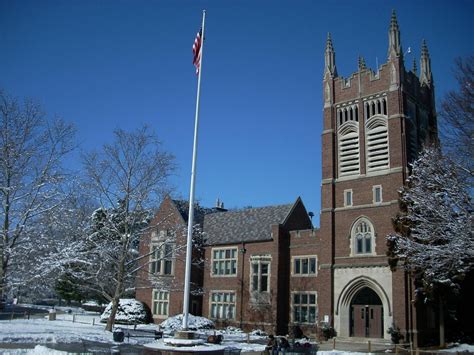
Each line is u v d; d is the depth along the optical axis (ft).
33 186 91.09
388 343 120.37
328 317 133.28
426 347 118.52
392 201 129.08
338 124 147.54
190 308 165.68
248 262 158.81
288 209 164.66
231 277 162.30
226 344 111.96
